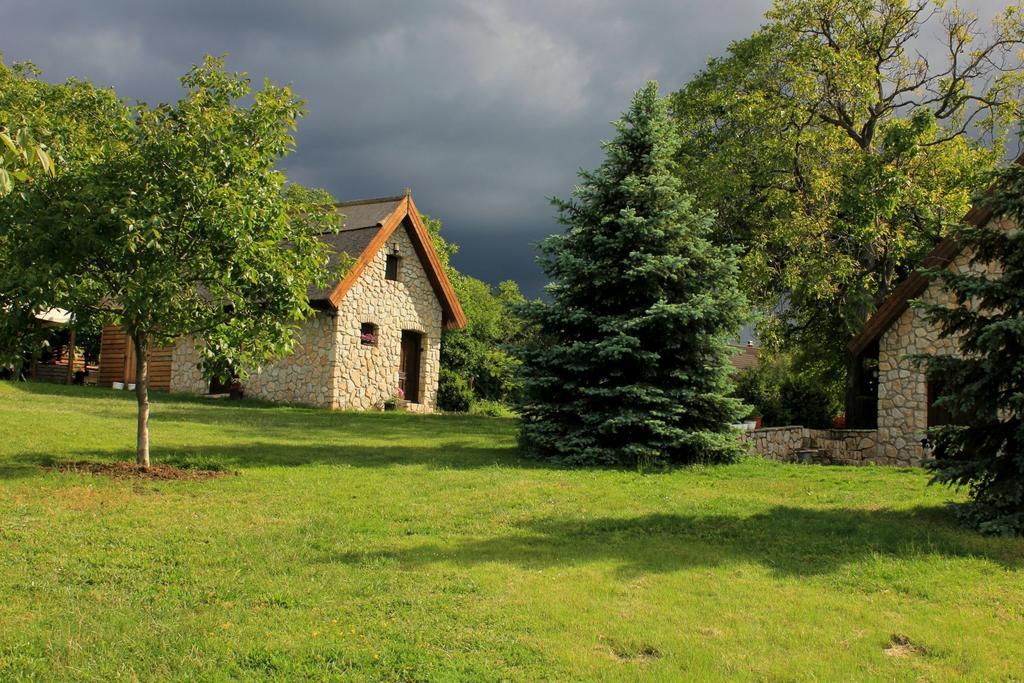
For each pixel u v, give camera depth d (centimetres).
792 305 2562
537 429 1457
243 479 1117
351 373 2545
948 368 938
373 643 547
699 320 1430
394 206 2761
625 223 1408
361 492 1055
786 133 2433
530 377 1486
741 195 2406
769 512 982
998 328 870
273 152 1152
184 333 1146
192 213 1075
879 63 2506
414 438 1761
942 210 2231
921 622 609
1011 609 640
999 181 980
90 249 1022
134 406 2044
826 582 707
